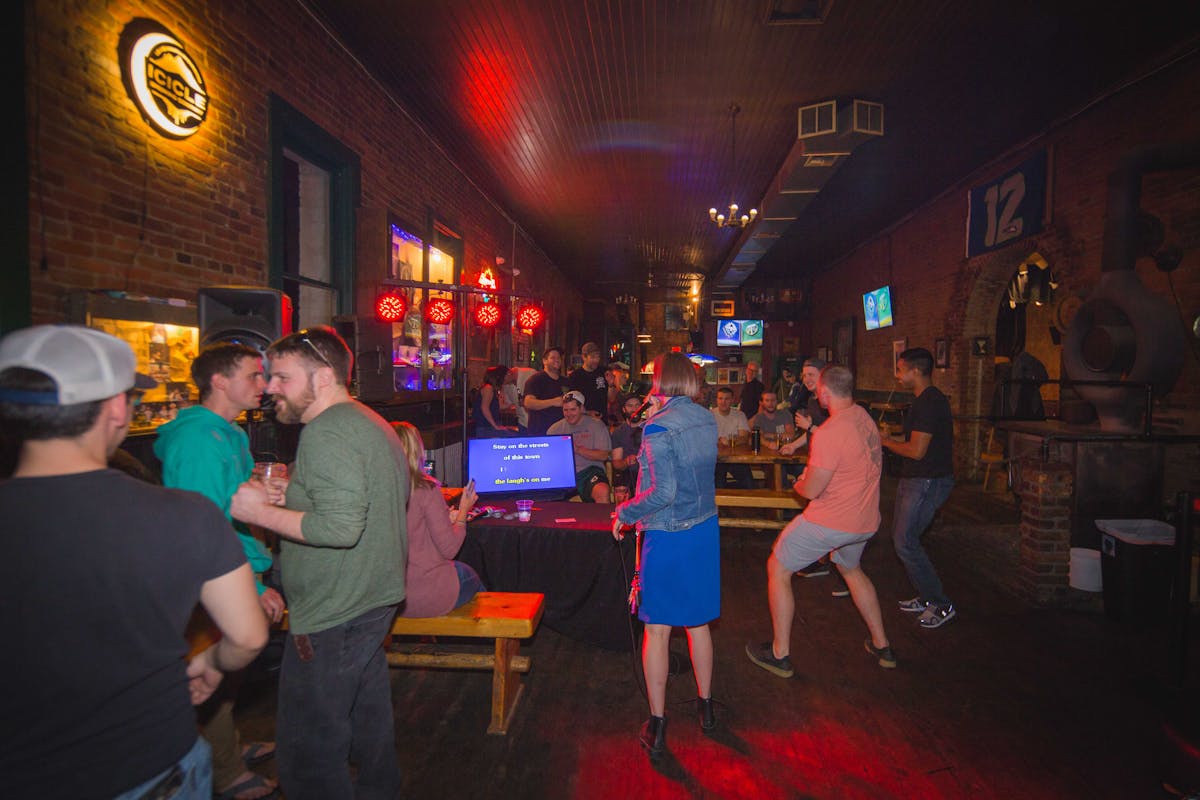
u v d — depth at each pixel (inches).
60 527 38.6
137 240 121.7
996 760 102.1
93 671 38.8
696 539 103.4
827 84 228.1
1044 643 146.1
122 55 117.4
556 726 111.7
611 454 194.9
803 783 96.7
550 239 515.5
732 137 283.4
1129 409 201.2
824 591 183.5
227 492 84.7
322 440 69.1
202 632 65.8
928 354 153.3
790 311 692.7
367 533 72.2
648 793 94.2
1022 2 175.0
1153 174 207.0
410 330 261.1
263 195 161.2
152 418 118.6
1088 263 243.0
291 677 70.8
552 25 190.2
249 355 90.0
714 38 197.2
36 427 39.6
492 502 161.0
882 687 126.0
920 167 321.7
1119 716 115.0
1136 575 153.8
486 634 108.5
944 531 229.6
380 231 211.9
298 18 175.9
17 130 96.7
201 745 46.6
